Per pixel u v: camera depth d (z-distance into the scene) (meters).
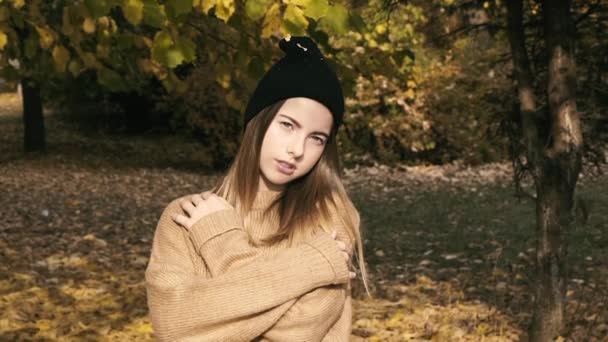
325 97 1.99
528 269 9.05
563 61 5.50
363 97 19.03
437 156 19.73
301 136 2.01
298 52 2.02
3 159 20.23
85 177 17.81
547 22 5.53
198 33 4.33
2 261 8.77
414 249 10.52
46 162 20.02
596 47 5.77
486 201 14.38
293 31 3.40
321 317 2.03
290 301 2.00
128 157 21.41
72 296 7.20
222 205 2.07
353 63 4.57
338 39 12.34
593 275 8.70
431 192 15.68
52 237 10.41
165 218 2.13
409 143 19.31
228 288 1.97
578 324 6.63
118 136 24.83
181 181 17.70
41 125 21.52
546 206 5.70
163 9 3.60
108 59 4.31
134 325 6.45
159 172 19.12
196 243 2.04
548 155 5.62
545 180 5.66
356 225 2.15
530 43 6.12
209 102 18.61
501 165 19.22
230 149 18.91
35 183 16.50
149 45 4.20
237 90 4.42
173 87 4.39
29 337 6.03
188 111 18.80
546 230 5.73
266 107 2.03
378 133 19.19
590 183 15.31
